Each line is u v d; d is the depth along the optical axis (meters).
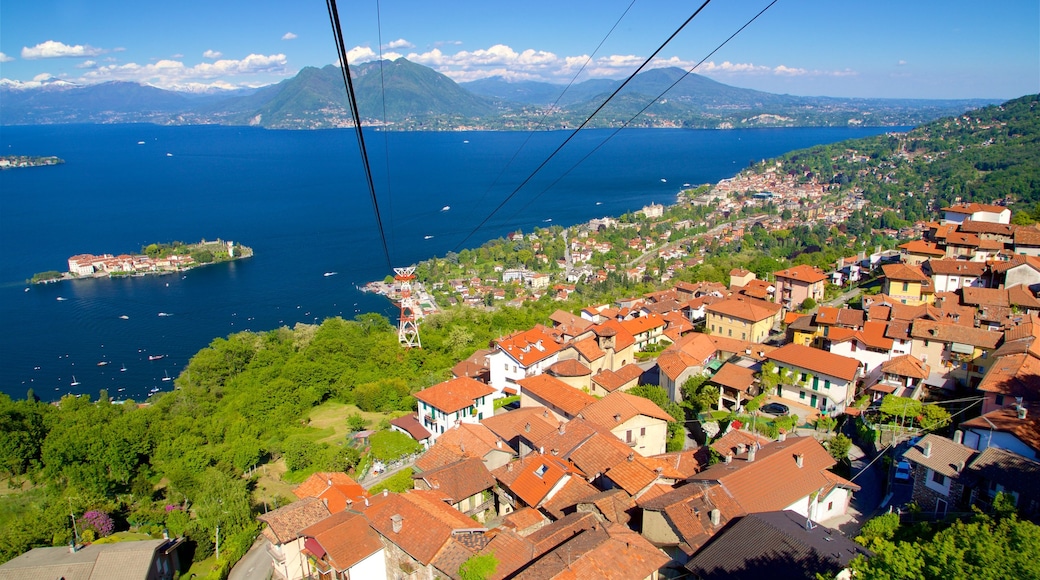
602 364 96.62
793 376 74.31
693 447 69.06
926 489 47.88
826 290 124.19
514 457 64.00
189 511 68.38
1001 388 58.00
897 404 63.72
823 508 49.19
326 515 55.50
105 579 53.28
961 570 26.41
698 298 130.12
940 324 76.75
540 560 39.66
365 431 91.50
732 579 36.25
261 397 97.44
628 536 41.75
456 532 46.22
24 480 83.44
